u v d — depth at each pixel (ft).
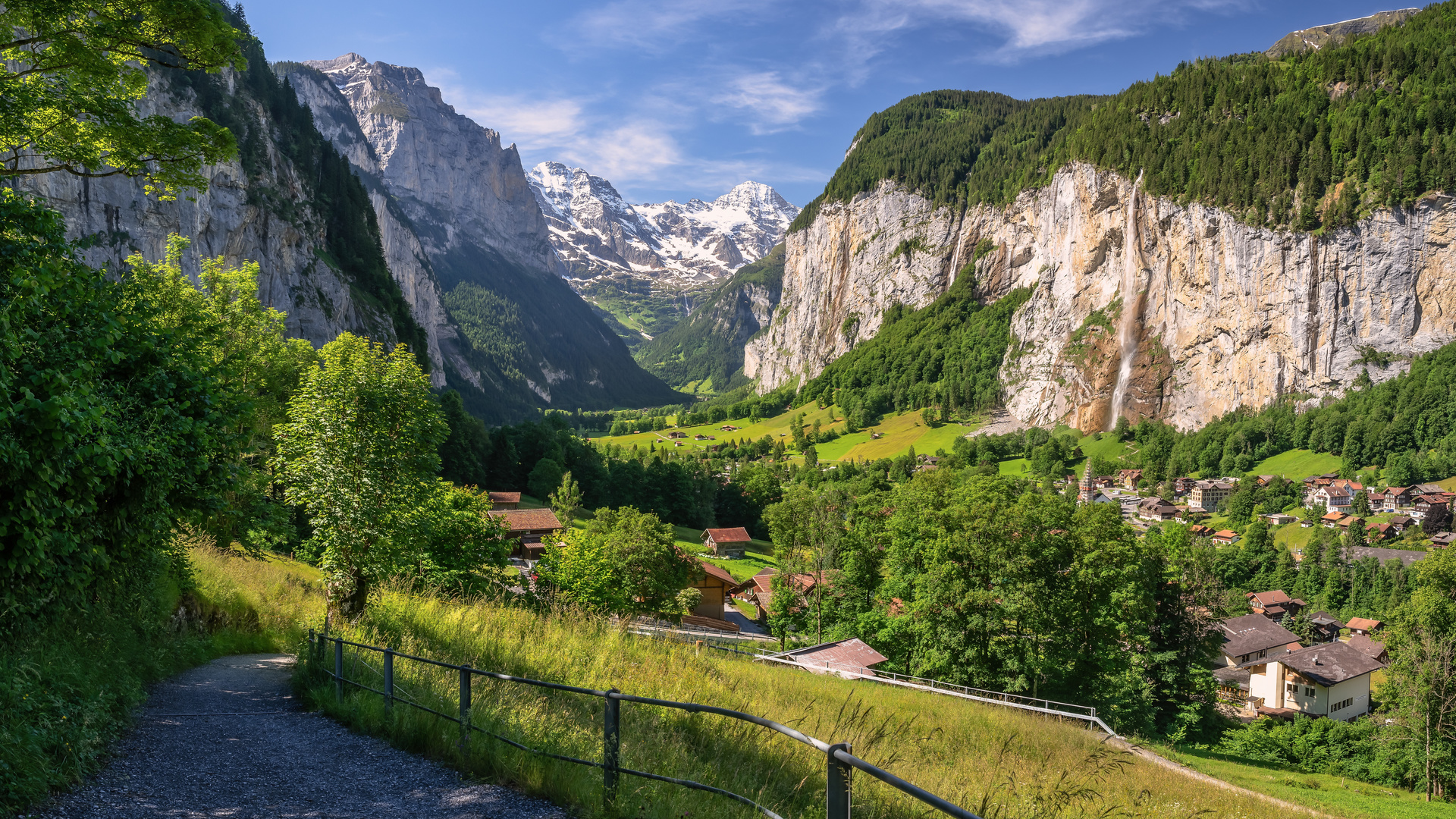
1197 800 55.67
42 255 28.81
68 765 21.48
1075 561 137.28
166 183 50.96
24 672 24.90
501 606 68.54
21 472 25.13
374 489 58.34
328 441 58.65
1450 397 563.89
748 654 100.68
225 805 21.03
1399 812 95.91
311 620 61.62
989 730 63.82
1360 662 226.58
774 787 25.96
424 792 23.03
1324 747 156.56
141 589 45.34
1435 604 154.30
